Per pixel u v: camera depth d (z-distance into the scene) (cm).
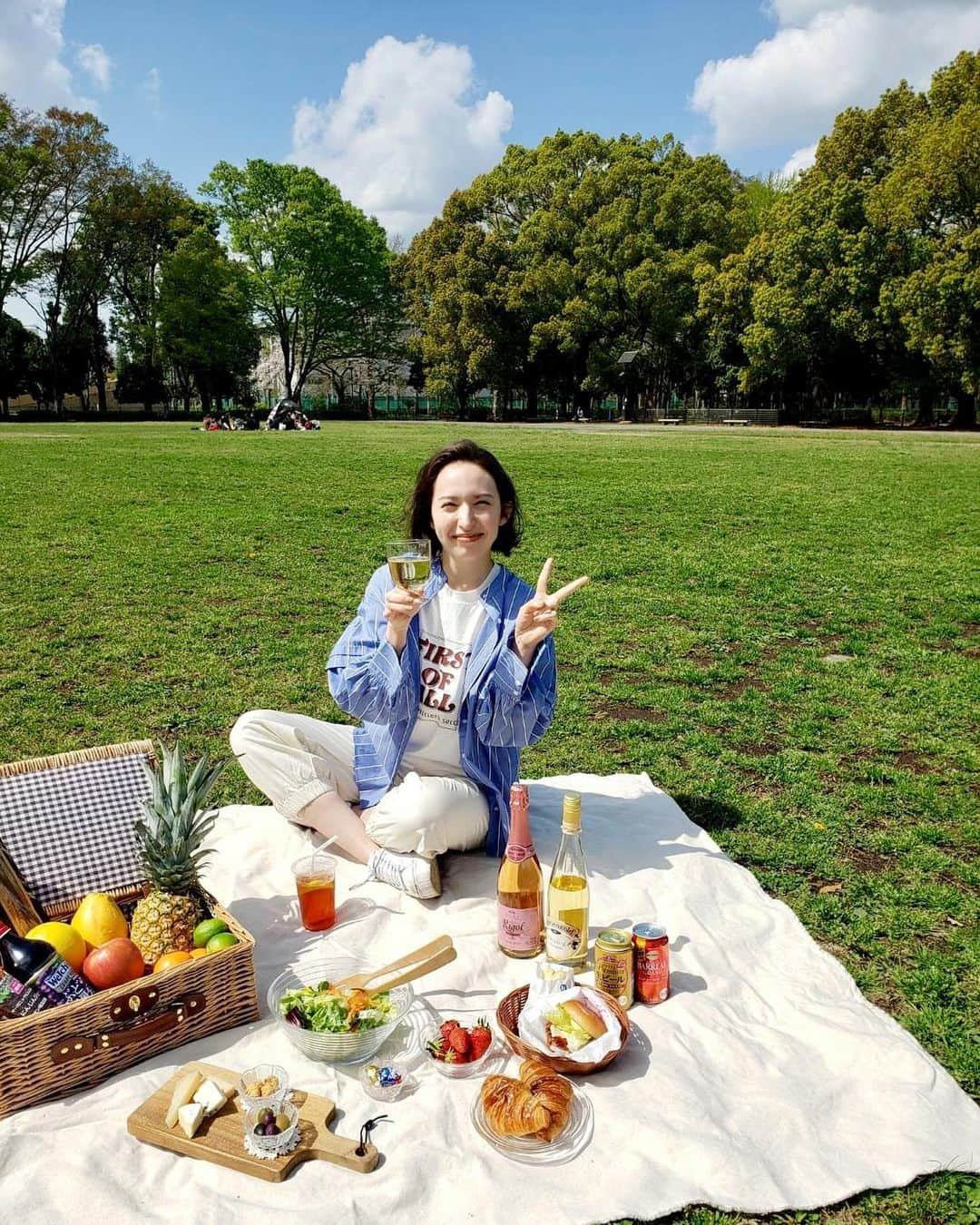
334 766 374
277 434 3525
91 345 5628
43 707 557
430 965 274
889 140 3962
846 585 890
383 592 368
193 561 991
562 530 1202
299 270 5403
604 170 4856
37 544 1073
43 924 273
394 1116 234
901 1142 228
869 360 4166
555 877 291
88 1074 242
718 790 450
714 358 4650
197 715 546
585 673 629
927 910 349
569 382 5419
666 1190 212
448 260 5031
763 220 4328
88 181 4938
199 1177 216
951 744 506
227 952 262
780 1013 278
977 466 2066
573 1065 242
